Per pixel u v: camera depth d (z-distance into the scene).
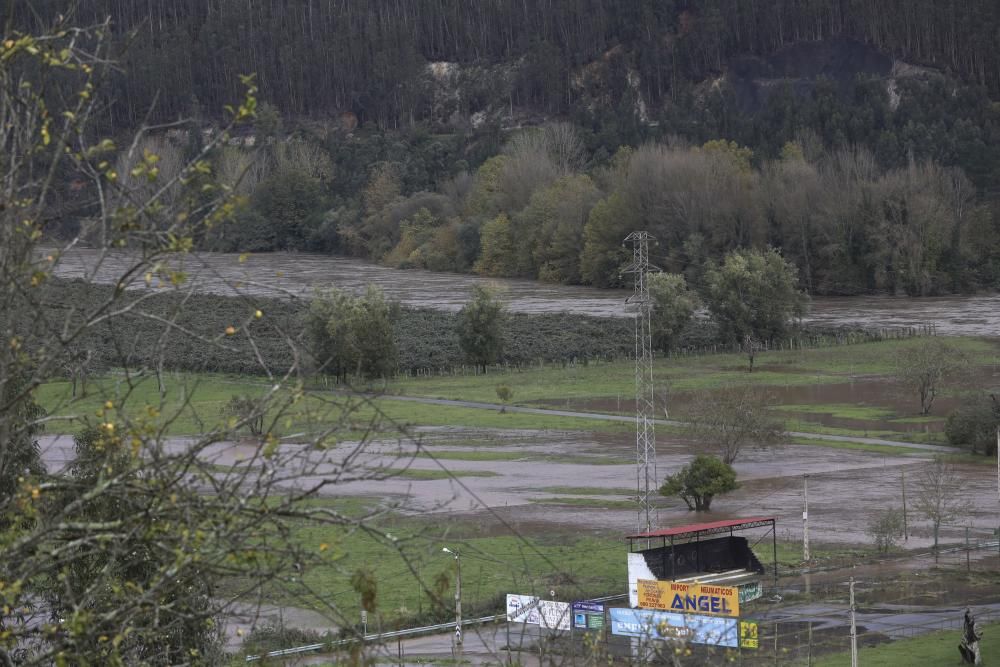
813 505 95.31
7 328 13.59
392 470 104.38
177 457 13.83
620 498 98.06
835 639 61.59
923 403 136.25
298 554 14.02
